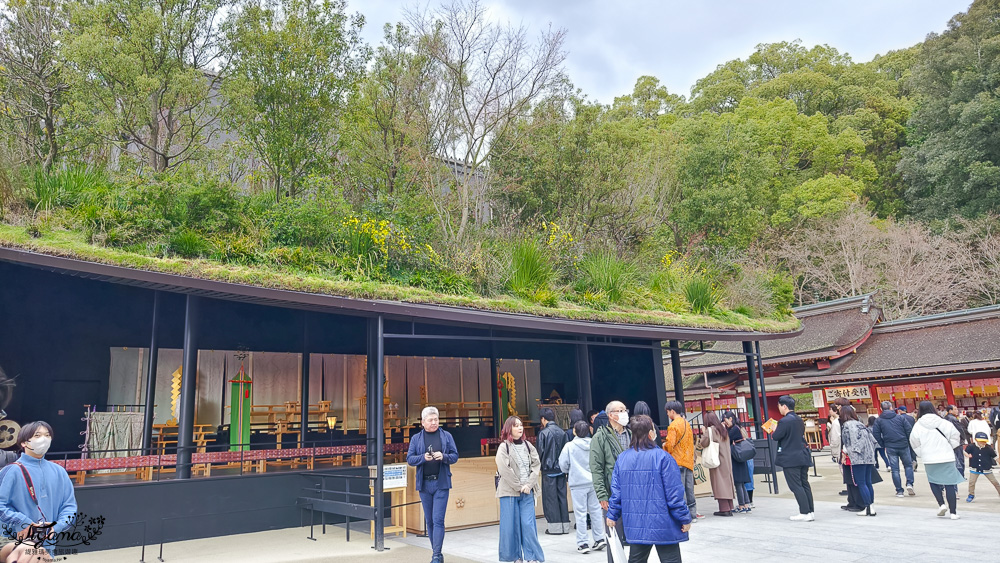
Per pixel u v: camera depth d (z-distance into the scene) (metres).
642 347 11.00
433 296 8.50
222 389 10.40
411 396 12.39
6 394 8.75
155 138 11.39
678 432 8.45
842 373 22.22
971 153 33.25
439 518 6.24
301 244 9.68
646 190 19.58
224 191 9.41
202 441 9.80
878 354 22.55
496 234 14.30
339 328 11.89
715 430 8.99
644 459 4.36
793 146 39.16
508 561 6.02
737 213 26.30
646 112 48.59
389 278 9.52
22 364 9.08
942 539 6.62
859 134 43.19
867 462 8.41
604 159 16.78
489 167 16.52
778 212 35.38
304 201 10.59
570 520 8.94
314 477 9.01
